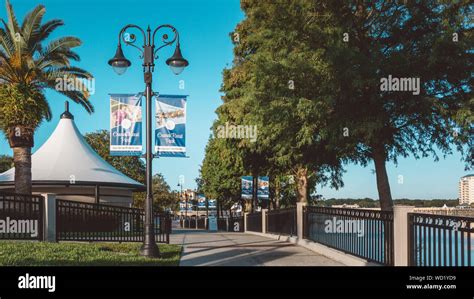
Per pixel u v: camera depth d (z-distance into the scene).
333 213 14.40
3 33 24.56
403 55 14.24
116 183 32.53
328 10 15.84
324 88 15.29
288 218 20.52
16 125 23.84
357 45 16.14
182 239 21.70
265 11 16.84
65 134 35.06
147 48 14.05
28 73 24.56
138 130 14.29
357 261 11.69
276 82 16.08
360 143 18.39
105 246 15.81
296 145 19.05
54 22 25.03
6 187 32.28
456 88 15.10
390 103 15.23
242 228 39.72
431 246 9.16
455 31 13.77
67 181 30.75
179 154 14.10
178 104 14.28
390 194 17.28
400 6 15.55
